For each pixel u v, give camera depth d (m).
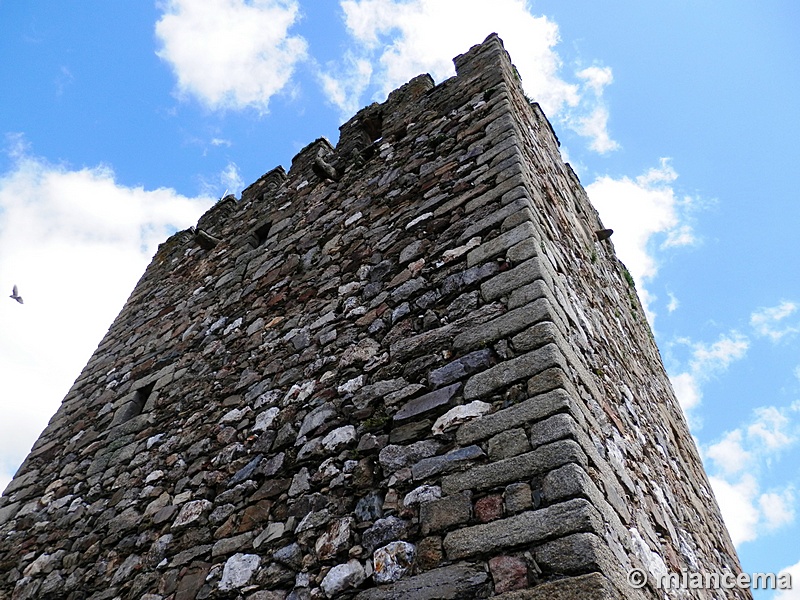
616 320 6.39
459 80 6.26
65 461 5.93
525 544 2.46
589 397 3.42
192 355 5.81
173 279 7.77
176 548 3.96
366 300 4.45
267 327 5.21
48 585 4.59
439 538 2.72
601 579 2.22
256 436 4.23
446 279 3.97
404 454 3.19
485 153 4.82
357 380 3.88
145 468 4.91
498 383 3.11
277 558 3.31
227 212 8.31
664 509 4.20
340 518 3.19
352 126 7.34
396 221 4.94
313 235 5.85
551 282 3.63
